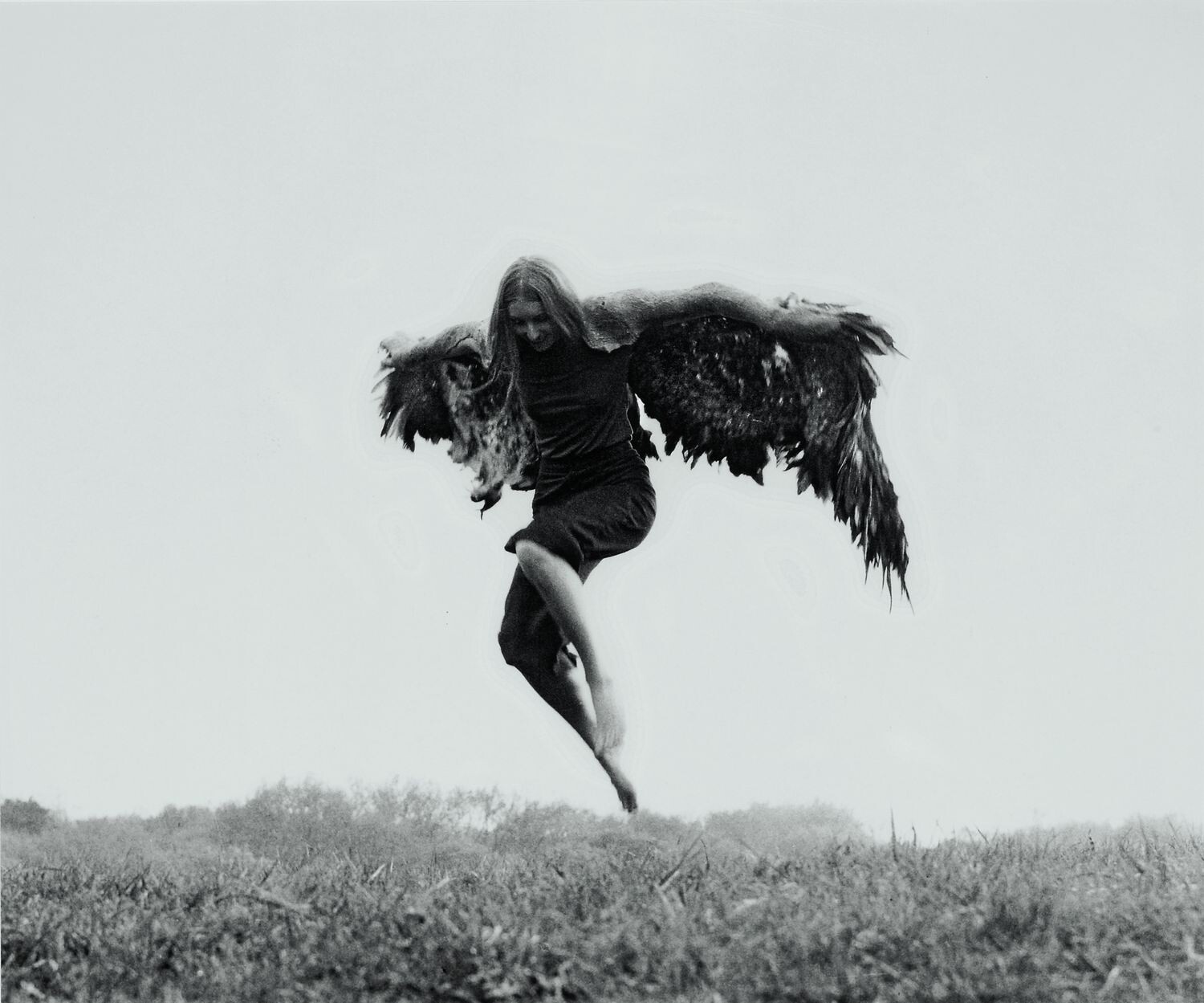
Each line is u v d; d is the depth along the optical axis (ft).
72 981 16.17
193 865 21.66
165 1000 15.17
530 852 22.75
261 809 25.50
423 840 24.41
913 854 19.06
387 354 27.30
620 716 25.30
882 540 26.48
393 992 14.82
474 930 15.76
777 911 16.02
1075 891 17.07
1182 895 17.38
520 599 25.54
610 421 25.49
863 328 26.05
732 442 26.11
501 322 25.99
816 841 23.59
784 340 25.76
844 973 14.29
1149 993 14.19
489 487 26.86
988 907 16.06
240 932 17.10
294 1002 14.82
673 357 25.99
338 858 22.39
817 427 25.89
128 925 17.49
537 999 14.61
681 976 14.69
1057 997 13.99
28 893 19.66
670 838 23.65
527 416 26.27
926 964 14.51
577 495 25.38
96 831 25.26
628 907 16.56
